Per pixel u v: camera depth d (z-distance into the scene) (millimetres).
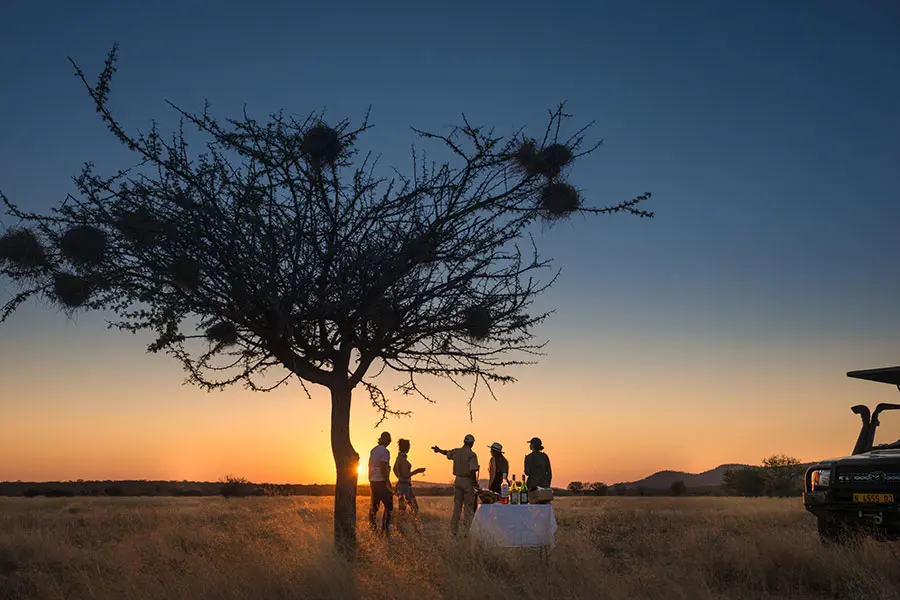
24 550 10688
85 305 7719
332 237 8078
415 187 8422
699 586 7188
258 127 8188
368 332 9000
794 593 7391
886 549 8344
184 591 6805
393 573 7309
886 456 9211
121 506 27750
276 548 9242
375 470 12062
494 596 6750
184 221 7754
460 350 9180
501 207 8477
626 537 12320
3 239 7383
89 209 7633
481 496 9922
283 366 9211
